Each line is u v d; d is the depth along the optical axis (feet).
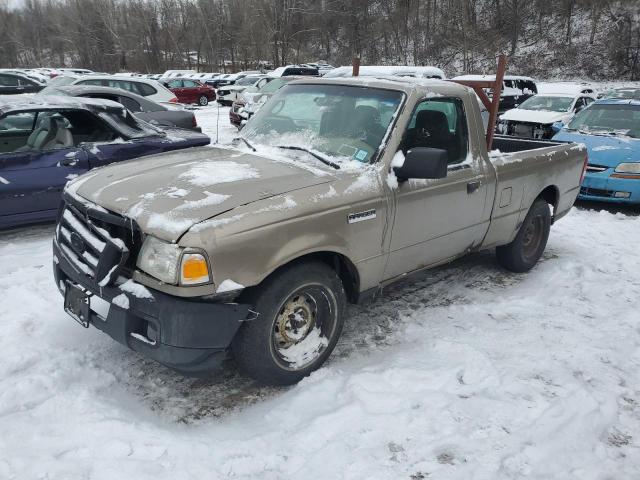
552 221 17.80
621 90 52.49
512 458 8.80
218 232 8.91
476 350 12.01
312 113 13.06
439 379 10.98
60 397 9.92
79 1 207.62
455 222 13.35
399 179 11.60
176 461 8.54
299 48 175.11
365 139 11.94
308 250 10.01
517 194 15.20
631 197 25.38
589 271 17.28
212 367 9.62
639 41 125.29
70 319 12.92
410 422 9.64
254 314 9.73
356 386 10.61
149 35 191.01
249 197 9.75
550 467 8.71
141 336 9.37
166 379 10.95
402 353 12.09
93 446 8.75
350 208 10.65
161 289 8.93
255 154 12.19
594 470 8.71
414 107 12.09
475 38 141.49
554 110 46.03
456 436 9.28
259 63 163.94
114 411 9.70
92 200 10.33
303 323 10.73
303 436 9.24
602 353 12.23
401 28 162.20
